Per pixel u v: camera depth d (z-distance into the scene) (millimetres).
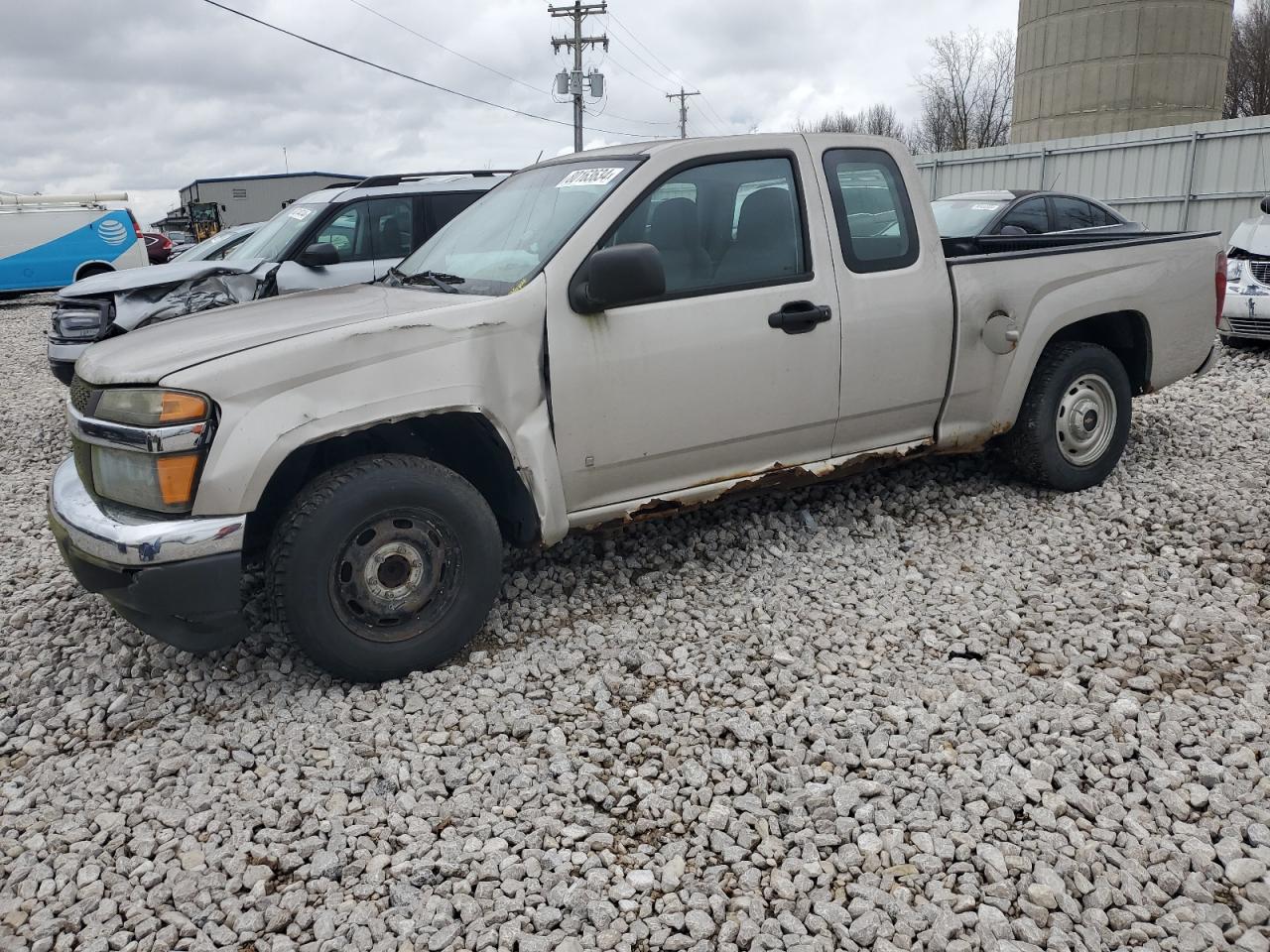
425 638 3533
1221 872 2496
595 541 4758
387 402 3342
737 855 2611
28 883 2623
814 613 3979
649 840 2727
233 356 3189
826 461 4441
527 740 3191
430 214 8344
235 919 2475
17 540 5480
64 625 4262
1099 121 24609
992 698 3295
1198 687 3328
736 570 4426
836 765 2988
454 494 3496
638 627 3941
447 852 2664
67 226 20781
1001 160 18484
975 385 4695
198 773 3090
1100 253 5047
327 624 3348
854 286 4273
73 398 3623
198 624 3291
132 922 2469
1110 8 23812
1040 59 25562
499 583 3686
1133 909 2379
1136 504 5016
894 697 3320
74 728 3453
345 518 3309
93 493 3414
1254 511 4777
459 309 3482
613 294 3516
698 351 3906
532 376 3607
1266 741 2990
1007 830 2674
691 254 3957
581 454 3766
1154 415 6848
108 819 2867
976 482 5379
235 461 3146
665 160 3938
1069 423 5086
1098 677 3369
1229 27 24031
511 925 2381
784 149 4207
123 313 7484
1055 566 4320
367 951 2350
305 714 3379
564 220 3877
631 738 3197
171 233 44844
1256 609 3861
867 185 4422
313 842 2715
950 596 4094
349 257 8062
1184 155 15344
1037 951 2256
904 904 2400
